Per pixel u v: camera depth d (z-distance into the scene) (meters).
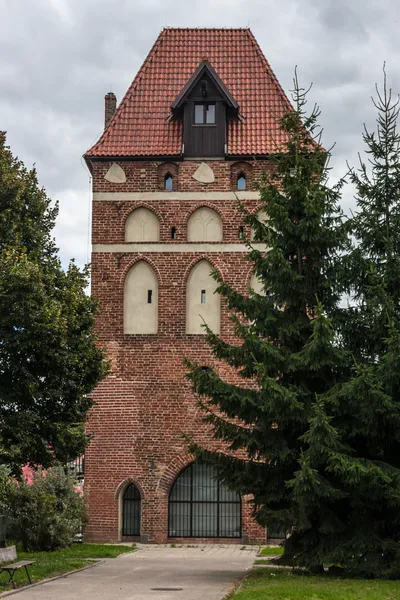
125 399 37.00
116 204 38.12
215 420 23.92
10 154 29.55
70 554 30.59
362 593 18.64
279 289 24.28
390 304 22.88
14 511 32.28
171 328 37.19
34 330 23.61
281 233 24.86
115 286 37.59
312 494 21.70
